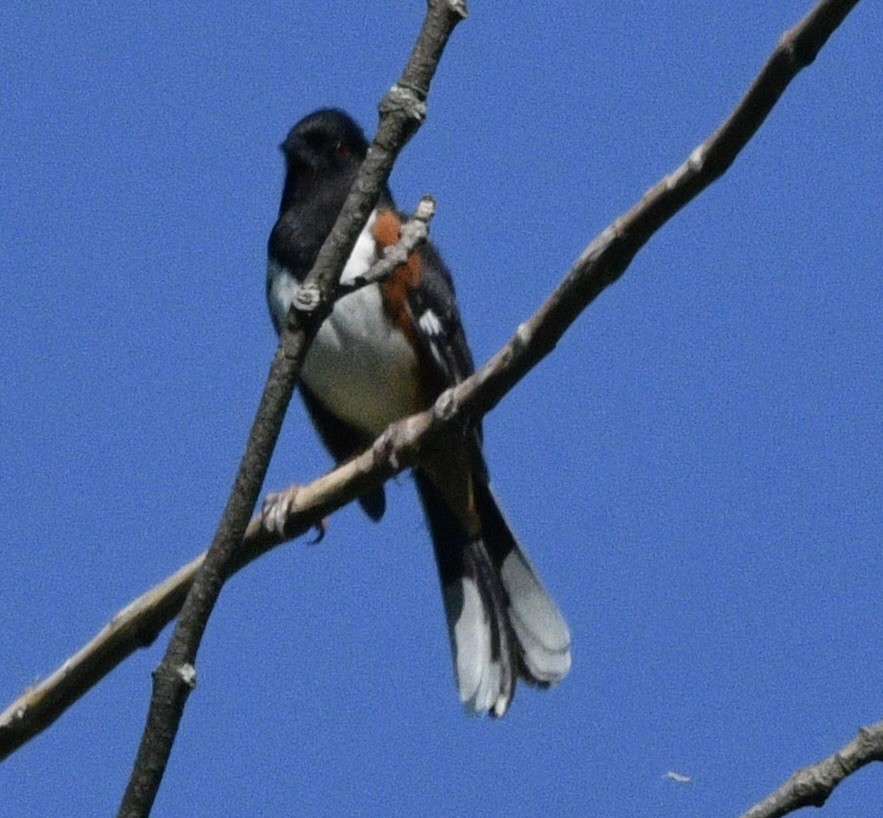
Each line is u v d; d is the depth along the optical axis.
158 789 6.28
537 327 7.70
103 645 8.27
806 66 6.20
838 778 6.02
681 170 6.71
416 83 6.63
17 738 8.32
